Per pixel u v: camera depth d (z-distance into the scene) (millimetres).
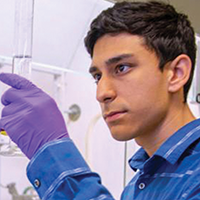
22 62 793
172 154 693
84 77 2027
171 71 698
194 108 1362
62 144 627
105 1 1245
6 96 671
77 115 2129
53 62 1722
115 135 681
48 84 2164
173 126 715
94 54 715
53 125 646
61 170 603
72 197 593
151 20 691
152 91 672
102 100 683
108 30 687
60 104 2174
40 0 1447
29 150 642
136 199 749
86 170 617
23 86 672
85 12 1460
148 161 733
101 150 1898
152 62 676
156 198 697
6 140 742
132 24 675
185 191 636
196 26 1256
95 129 1991
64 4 1484
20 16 807
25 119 641
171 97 707
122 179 1614
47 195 601
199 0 1289
